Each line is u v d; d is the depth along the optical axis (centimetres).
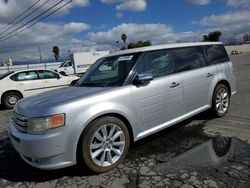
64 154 332
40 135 326
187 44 517
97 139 357
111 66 447
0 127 679
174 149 426
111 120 365
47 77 1073
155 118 424
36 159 333
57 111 328
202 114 598
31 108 345
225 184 308
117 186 326
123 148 381
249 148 407
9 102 994
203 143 441
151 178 338
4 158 449
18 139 343
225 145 425
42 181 357
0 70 4381
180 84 463
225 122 541
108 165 365
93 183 339
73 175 363
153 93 418
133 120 393
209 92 533
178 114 464
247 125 513
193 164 367
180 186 312
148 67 434
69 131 332
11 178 374
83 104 346
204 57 541
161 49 464
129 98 389
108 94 371
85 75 500
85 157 345
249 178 318
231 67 603
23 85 1012
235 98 768
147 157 403
